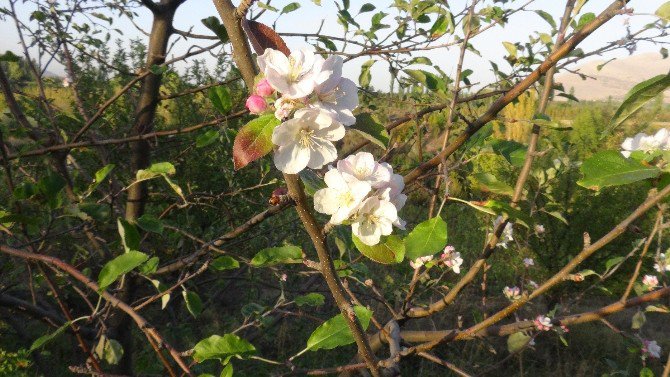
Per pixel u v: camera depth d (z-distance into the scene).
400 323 0.78
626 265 1.61
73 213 0.56
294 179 0.26
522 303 0.60
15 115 0.81
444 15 0.69
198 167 1.30
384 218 0.27
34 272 0.85
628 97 0.28
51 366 1.13
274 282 1.38
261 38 0.26
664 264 0.65
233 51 0.26
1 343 1.14
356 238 0.27
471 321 1.55
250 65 0.26
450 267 0.80
